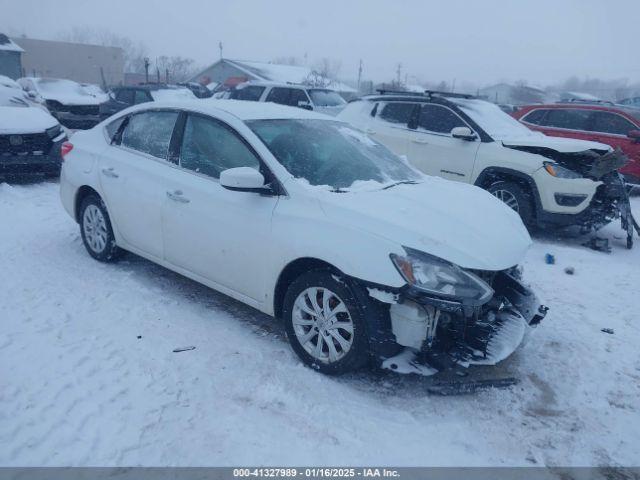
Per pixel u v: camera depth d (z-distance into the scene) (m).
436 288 3.01
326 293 3.36
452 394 3.31
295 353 3.62
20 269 4.90
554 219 6.77
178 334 3.88
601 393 3.51
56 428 2.82
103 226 5.03
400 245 3.10
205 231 3.98
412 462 2.75
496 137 7.23
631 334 4.37
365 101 8.63
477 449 2.88
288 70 40.50
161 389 3.21
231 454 2.72
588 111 10.70
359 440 2.88
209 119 4.18
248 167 3.63
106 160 4.86
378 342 3.15
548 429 3.09
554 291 5.28
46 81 17.27
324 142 4.18
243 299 3.90
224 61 39.62
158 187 4.33
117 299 4.38
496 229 3.59
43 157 8.24
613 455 2.92
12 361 3.40
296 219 3.46
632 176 10.11
